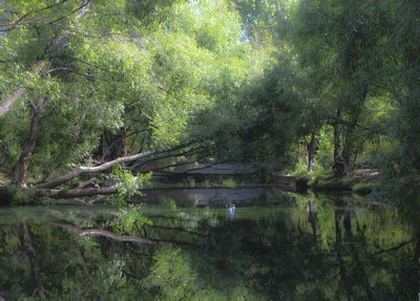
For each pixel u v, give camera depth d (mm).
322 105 20016
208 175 32219
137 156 20922
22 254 9516
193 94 17797
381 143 17000
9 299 6625
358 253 9227
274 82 22375
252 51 26984
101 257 9359
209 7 23859
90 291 7078
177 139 20812
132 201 19688
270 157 25500
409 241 10242
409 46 9391
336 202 18062
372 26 11500
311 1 15062
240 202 19125
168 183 28922
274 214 14992
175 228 12641
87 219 14375
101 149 25578
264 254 9406
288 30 18562
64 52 14133
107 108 15914
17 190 17234
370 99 17891
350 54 12188
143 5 10312
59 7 10945
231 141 22641
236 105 22922
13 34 12297
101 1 11188
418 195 10930
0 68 12156
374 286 6941
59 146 19578
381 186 11797
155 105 16188
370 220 13227
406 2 8805
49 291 7035
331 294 6605
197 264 8727
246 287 7160
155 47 14969
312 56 15383
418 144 9805
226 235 11539
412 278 7332
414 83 9391
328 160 29688
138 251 9867
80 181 20594
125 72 13859
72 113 17828
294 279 7531
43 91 13227
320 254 9180
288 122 22016
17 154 19500
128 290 7109
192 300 6559
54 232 12023
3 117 17797
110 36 13117
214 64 21969
